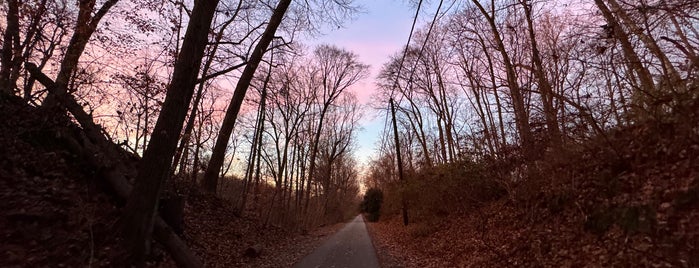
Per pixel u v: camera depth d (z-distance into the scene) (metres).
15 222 6.66
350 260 13.65
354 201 89.44
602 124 8.76
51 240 6.72
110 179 9.06
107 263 6.89
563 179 9.99
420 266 12.28
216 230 13.41
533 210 10.71
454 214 17.81
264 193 25.58
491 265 9.97
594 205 8.25
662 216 6.46
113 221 7.98
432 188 19.22
